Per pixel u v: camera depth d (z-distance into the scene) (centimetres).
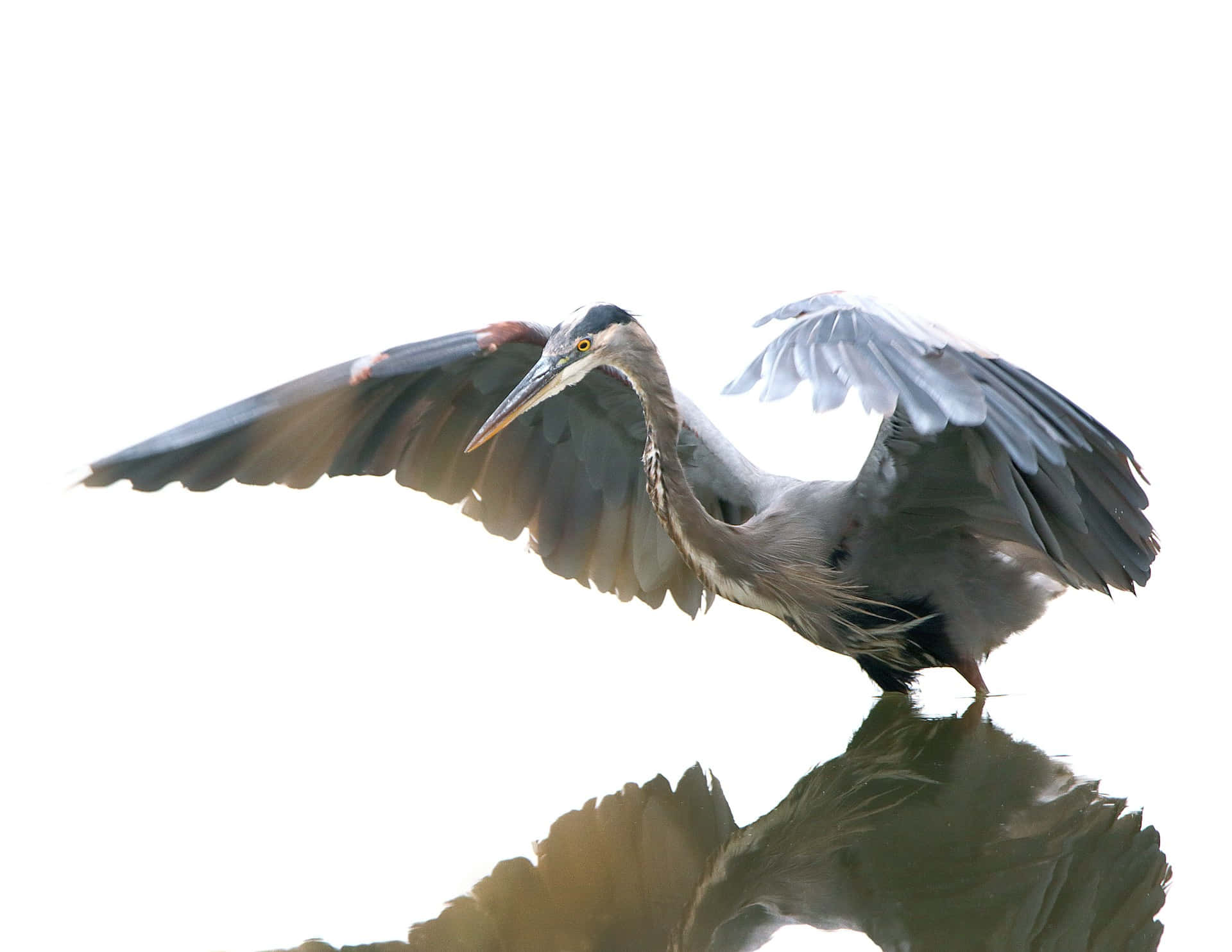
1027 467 930
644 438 1307
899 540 1176
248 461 1123
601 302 1153
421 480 1266
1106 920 847
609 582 1378
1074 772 1085
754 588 1200
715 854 986
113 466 1039
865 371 880
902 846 970
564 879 948
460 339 1166
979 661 1230
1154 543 1065
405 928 878
